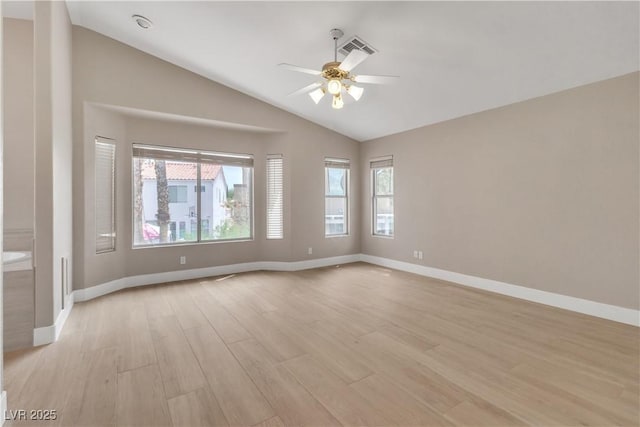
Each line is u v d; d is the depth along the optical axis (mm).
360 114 4949
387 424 1644
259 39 3430
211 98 4480
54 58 2730
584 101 3184
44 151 2605
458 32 2799
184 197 4766
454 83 3613
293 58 3705
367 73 3654
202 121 4531
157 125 4461
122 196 4195
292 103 4922
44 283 2564
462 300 3697
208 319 3104
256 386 1978
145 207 4480
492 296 3848
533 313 3252
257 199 5320
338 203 6004
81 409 1747
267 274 5031
